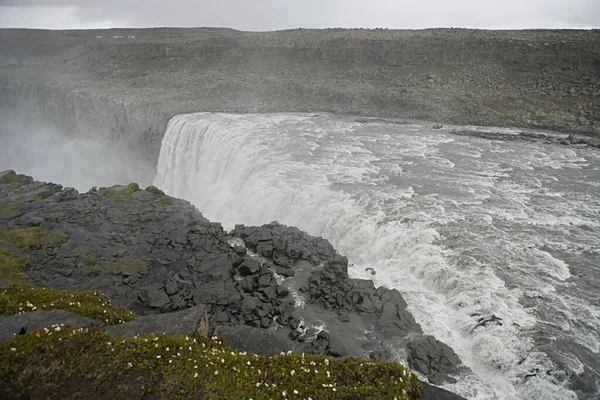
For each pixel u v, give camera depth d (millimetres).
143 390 10273
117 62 86562
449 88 62312
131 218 28641
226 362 11398
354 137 44219
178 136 49812
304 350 16156
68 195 31875
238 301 19828
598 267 19953
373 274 21891
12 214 28797
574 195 28609
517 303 17516
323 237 27156
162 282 22109
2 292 14555
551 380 14180
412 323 17641
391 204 26891
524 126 49344
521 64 62719
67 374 10281
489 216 25266
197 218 29266
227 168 41719
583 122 47625
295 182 30703
